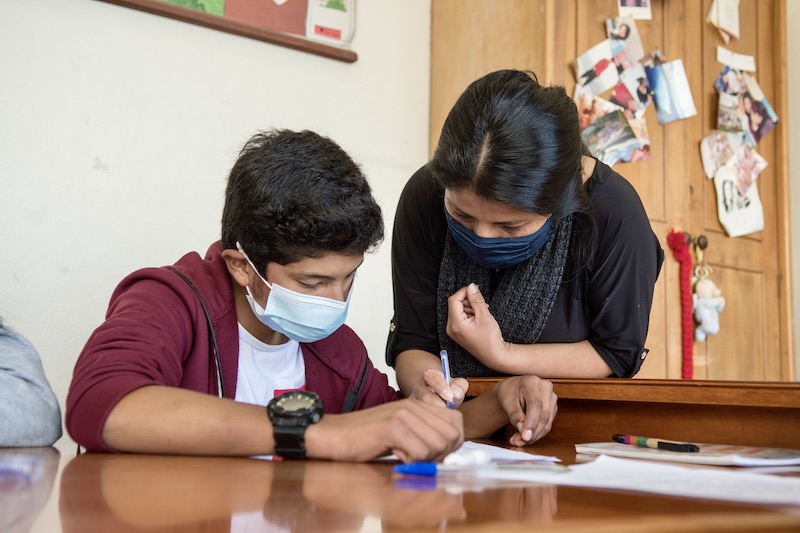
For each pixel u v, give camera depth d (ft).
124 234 7.50
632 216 4.66
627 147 8.44
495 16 8.59
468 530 1.46
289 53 8.50
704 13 9.52
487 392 4.39
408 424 2.77
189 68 7.91
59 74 7.29
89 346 3.26
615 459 2.78
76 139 7.33
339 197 3.53
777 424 3.41
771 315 9.89
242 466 2.58
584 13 8.24
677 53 9.20
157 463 2.63
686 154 9.18
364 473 2.46
